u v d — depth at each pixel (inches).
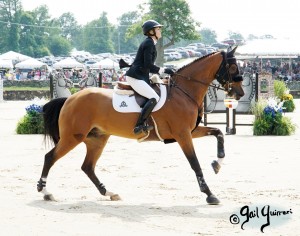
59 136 490.6
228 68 473.1
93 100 475.5
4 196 479.8
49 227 375.2
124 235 353.4
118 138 896.3
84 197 475.2
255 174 569.6
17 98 2226.9
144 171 598.2
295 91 2253.9
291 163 635.5
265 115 930.1
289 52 2389.3
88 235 354.0
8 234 358.3
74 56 4146.2
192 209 425.4
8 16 5433.1
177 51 4084.6
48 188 516.4
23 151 754.2
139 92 465.1
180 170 601.3
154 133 470.0
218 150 469.7
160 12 2910.9
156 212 417.4
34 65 2984.7
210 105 1006.4
